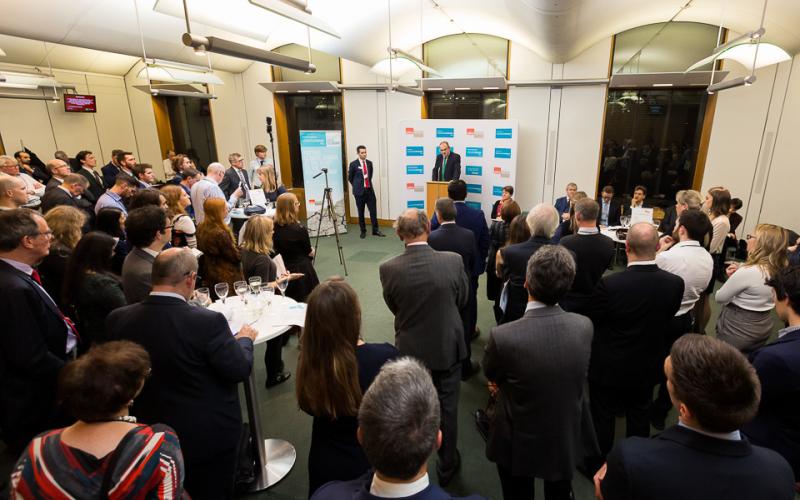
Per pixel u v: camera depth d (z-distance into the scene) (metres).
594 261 2.36
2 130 6.68
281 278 2.76
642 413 2.02
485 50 6.94
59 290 2.59
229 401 1.62
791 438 1.51
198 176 5.29
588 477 2.23
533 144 7.05
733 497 0.81
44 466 0.97
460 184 3.29
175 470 1.08
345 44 5.54
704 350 0.89
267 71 8.46
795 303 1.52
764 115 5.66
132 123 8.70
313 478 1.33
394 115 7.81
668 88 6.23
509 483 1.65
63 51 6.82
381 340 3.78
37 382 1.82
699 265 2.18
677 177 6.50
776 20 4.44
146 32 4.86
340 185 7.86
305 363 1.27
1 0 3.28
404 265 1.98
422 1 5.04
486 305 4.62
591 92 6.52
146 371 1.15
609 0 3.79
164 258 1.50
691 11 5.13
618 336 1.90
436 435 0.78
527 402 1.46
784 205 5.36
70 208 2.76
